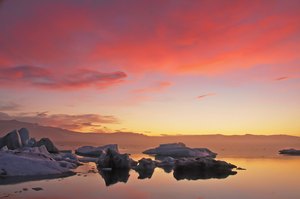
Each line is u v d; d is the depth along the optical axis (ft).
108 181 74.33
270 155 191.83
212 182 74.79
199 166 109.40
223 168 106.22
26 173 80.43
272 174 91.45
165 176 86.84
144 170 103.35
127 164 107.96
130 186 67.41
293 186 68.90
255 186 68.69
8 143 152.35
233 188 65.98
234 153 216.95
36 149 120.47
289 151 216.33
